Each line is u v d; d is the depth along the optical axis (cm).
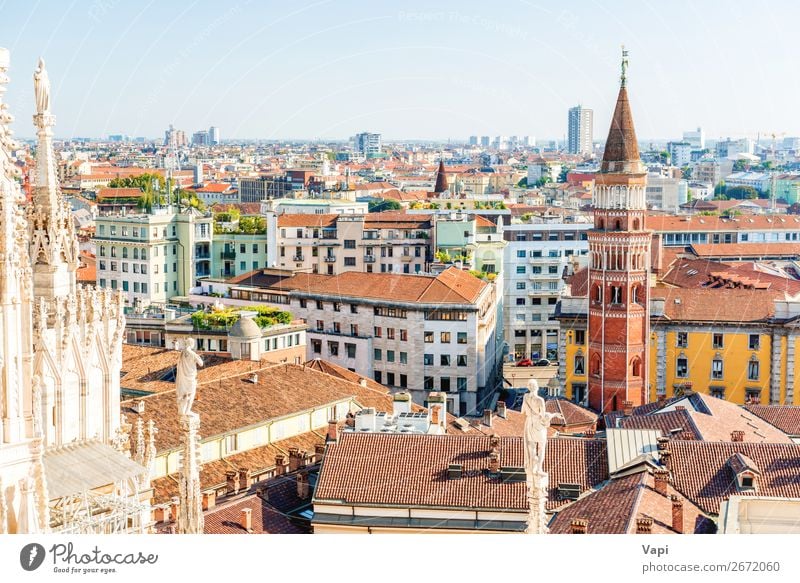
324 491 8438
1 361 3197
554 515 8094
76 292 4959
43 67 4753
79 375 4794
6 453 3209
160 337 17262
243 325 14212
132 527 4538
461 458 8656
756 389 16050
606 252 15238
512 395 19262
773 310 16088
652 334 16238
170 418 9694
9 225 3175
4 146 3259
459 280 18738
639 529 7088
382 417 9844
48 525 3416
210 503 8612
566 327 16462
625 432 8969
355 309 18438
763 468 8319
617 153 15050
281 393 11012
